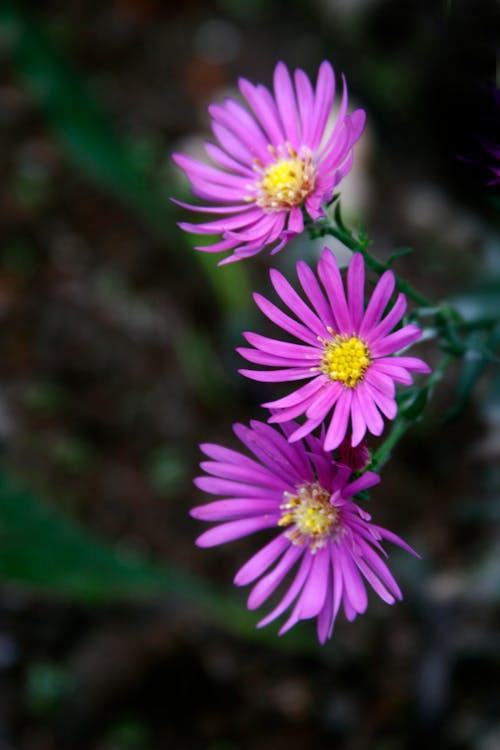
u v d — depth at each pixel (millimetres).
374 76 609
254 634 425
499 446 434
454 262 541
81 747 436
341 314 311
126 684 441
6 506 411
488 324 346
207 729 440
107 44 671
